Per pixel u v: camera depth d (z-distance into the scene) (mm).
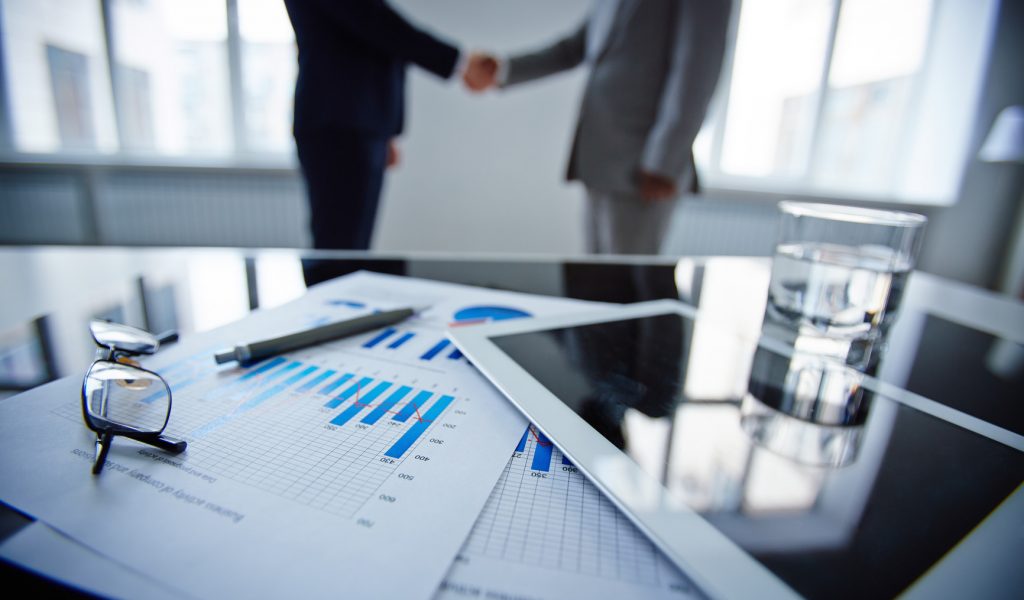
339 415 249
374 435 231
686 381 301
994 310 656
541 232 2436
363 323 372
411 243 2416
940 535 175
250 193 2223
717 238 2514
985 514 188
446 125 2262
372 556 156
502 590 148
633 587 152
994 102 2314
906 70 2461
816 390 305
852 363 365
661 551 162
